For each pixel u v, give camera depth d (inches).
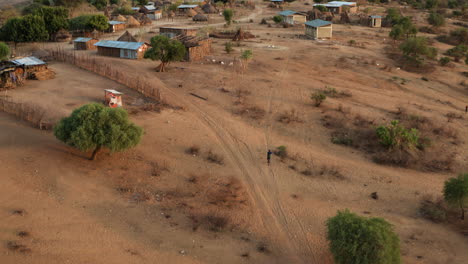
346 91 2071.9
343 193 1146.7
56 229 879.1
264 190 1135.0
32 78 1988.2
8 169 1096.8
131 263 793.6
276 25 4261.8
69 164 1153.4
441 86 2325.3
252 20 4611.2
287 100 1895.9
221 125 1579.7
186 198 1042.1
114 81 2003.0
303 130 1593.3
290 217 1006.4
